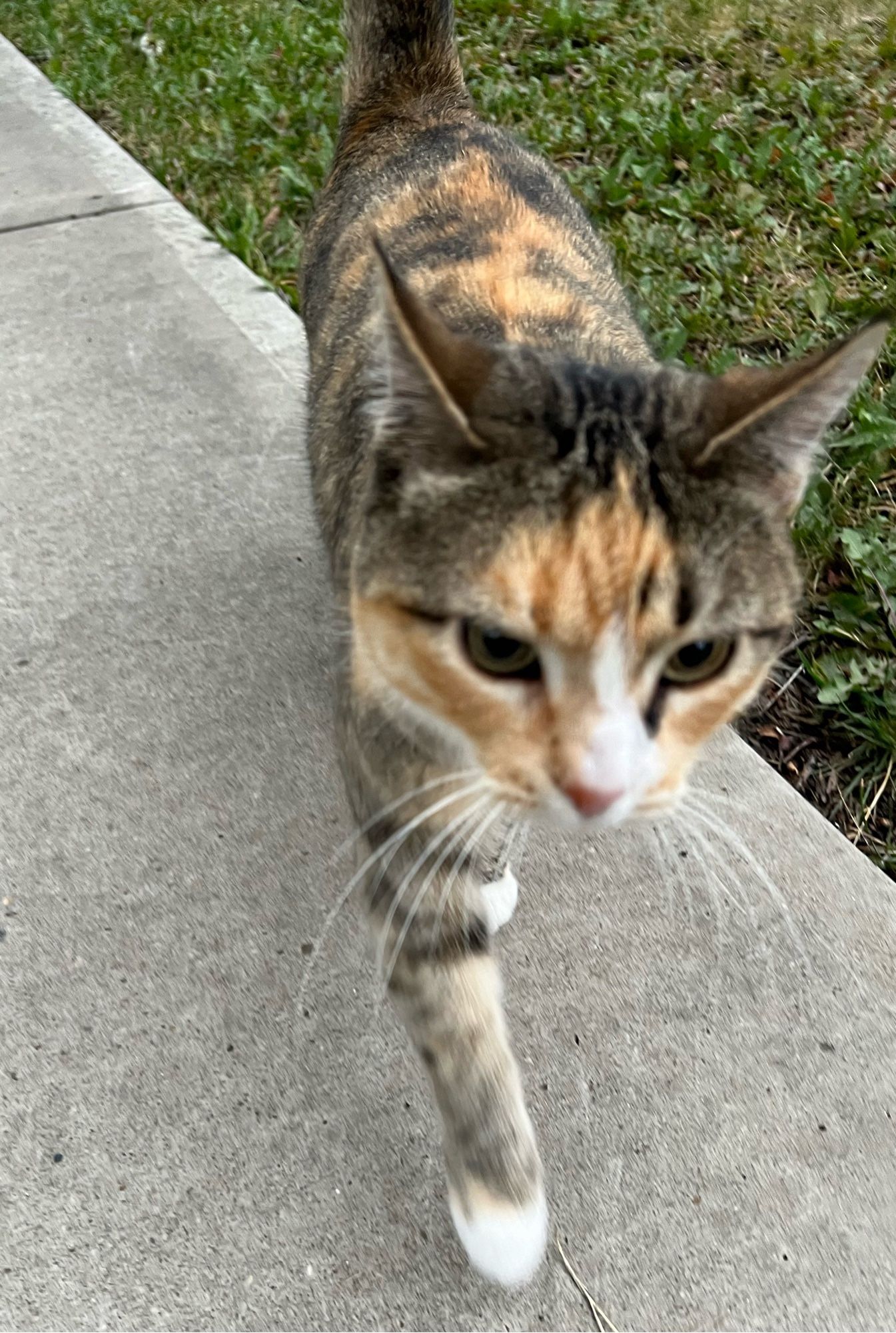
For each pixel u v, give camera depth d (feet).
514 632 0.77
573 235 1.27
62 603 1.53
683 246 2.08
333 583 1.15
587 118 2.43
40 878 1.23
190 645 1.49
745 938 1.18
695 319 1.89
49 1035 1.10
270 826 1.28
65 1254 0.96
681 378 0.87
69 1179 1.01
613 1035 1.11
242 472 1.73
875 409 1.66
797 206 2.17
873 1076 1.07
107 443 1.78
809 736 1.41
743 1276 0.96
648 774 0.82
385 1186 1.01
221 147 2.49
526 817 0.85
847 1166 1.02
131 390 1.88
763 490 0.82
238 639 1.49
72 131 2.61
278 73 2.73
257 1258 0.97
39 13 3.27
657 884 1.23
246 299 2.08
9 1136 1.03
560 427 0.79
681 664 0.83
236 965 1.16
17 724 1.38
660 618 0.78
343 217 1.41
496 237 1.17
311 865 1.24
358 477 0.99
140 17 3.14
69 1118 1.04
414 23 1.50
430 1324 0.93
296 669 1.46
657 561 0.77
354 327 1.18
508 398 0.80
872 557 1.49
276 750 1.36
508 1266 0.91
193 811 1.30
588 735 0.78
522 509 0.77
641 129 2.36
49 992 1.13
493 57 2.72
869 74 2.57
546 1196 1.00
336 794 1.31
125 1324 0.93
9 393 1.88
